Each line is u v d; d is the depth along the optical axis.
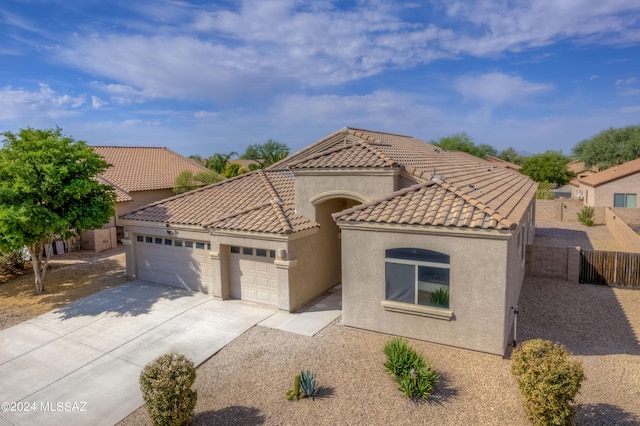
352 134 21.67
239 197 20.73
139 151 45.50
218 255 17.59
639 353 12.50
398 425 9.34
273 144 65.12
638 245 22.80
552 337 13.69
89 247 28.97
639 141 61.41
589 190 45.12
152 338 14.30
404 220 13.10
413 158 20.11
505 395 10.27
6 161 17.02
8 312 17.05
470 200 13.30
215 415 9.90
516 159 106.25
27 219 15.95
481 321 12.40
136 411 10.42
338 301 17.48
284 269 16.06
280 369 11.92
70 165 17.75
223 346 13.56
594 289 18.77
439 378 11.09
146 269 20.75
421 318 13.30
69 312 16.91
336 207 19.31
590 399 10.08
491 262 12.11
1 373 12.30
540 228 36.97
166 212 20.34
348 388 10.79
